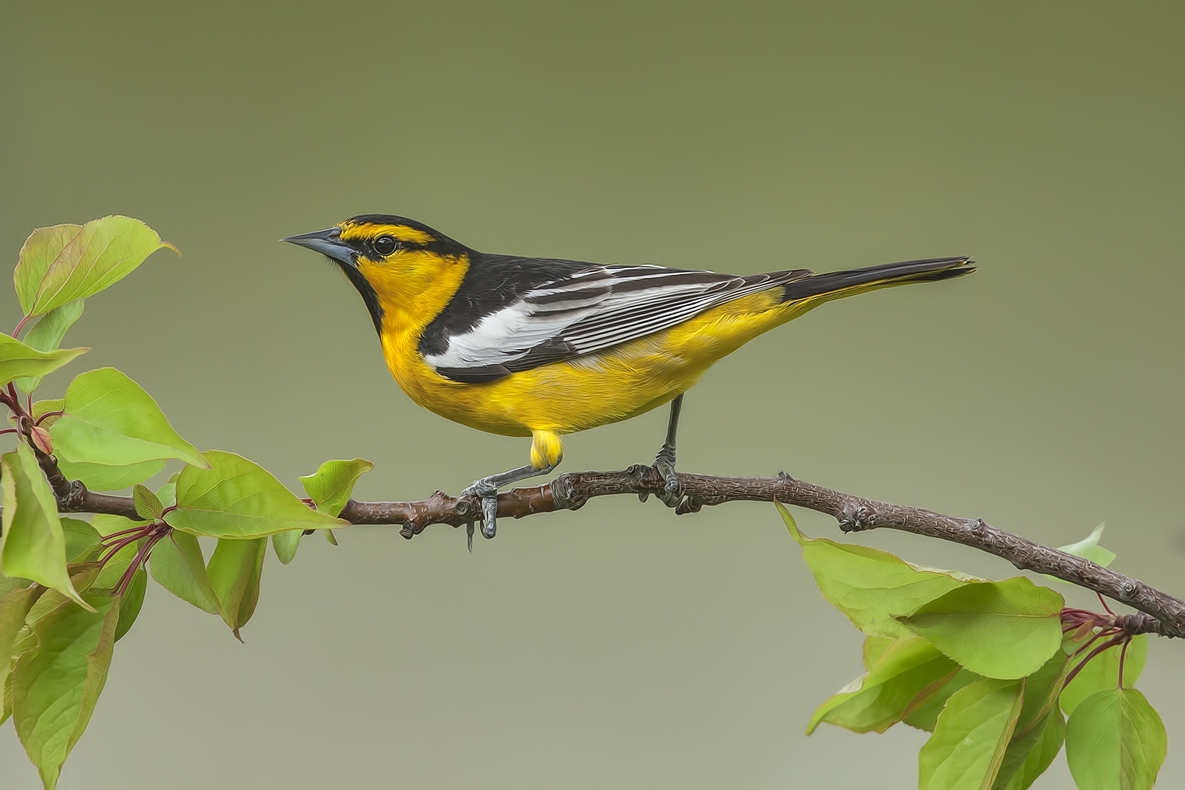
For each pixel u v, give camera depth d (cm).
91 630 455
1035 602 455
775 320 465
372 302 468
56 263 457
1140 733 456
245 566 457
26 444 454
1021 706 455
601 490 462
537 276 467
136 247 457
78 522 456
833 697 457
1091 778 455
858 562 455
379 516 460
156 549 456
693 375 466
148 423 454
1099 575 457
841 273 465
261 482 455
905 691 457
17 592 455
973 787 455
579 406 466
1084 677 457
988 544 458
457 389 466
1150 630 456
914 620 455
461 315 467
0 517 454
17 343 453
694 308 465
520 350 466
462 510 461
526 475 466
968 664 455
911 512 459
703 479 462
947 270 464
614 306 466
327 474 458
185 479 455
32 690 455
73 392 454
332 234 468
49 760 455
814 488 461
